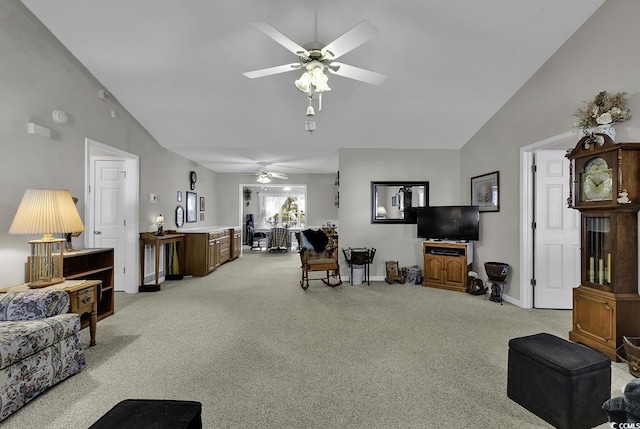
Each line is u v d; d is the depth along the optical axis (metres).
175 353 2.75
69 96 3.55
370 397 2.10
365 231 5.84
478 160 5.20
